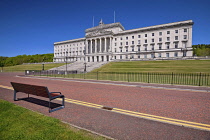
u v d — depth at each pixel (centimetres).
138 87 1157
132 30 7088
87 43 7931
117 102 661
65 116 467
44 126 373
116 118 452
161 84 1307
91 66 4694
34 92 582
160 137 330
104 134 342
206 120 442
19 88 650
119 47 7325
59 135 326
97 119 442
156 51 6250
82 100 699
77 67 4878
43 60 11169
